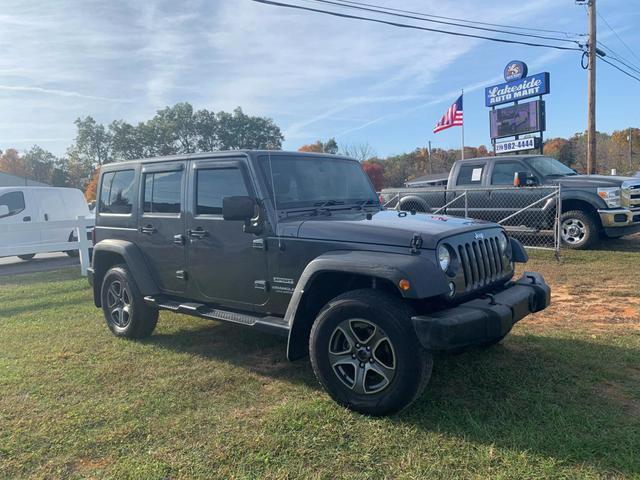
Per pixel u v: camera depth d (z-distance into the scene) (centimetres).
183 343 543
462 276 368
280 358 486
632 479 271
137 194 546
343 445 317
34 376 456
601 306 639
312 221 408
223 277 460
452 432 327
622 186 1006
